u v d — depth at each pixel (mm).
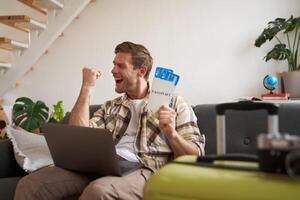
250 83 2498
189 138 1415
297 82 2094
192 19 2645
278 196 609
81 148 1257
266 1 2469
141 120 1543
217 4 2578
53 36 2711
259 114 1556
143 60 1610
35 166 1773
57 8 2693
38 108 2594
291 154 605
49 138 1353
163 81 1331
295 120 1477
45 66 3010
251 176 667
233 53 2539
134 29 2799
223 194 651
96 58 2898
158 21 2732
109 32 2865
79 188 1407
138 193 1285
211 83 2592
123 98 1674
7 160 1844
